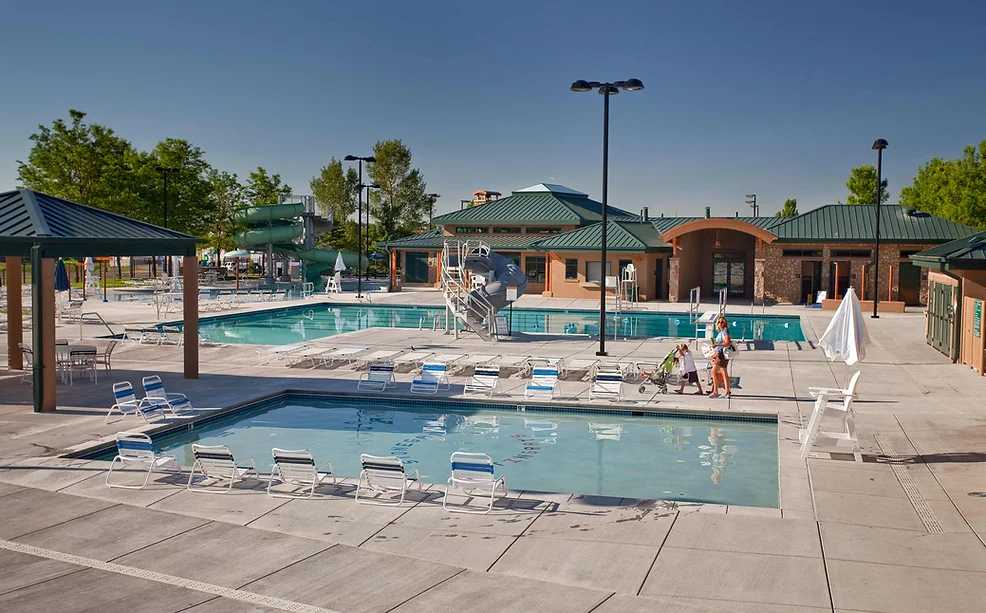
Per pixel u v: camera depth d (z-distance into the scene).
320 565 9.53
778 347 28.20
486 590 8.83
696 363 24.12
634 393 20.39
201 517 11.20
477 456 11.38
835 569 9.38
